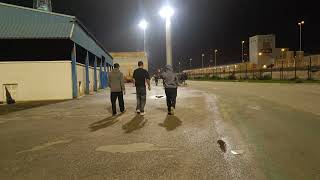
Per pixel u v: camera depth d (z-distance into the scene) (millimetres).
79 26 24984
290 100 19969
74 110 16250
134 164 6488
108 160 6828
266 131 9742
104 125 11359
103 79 43656
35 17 22547
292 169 6016
